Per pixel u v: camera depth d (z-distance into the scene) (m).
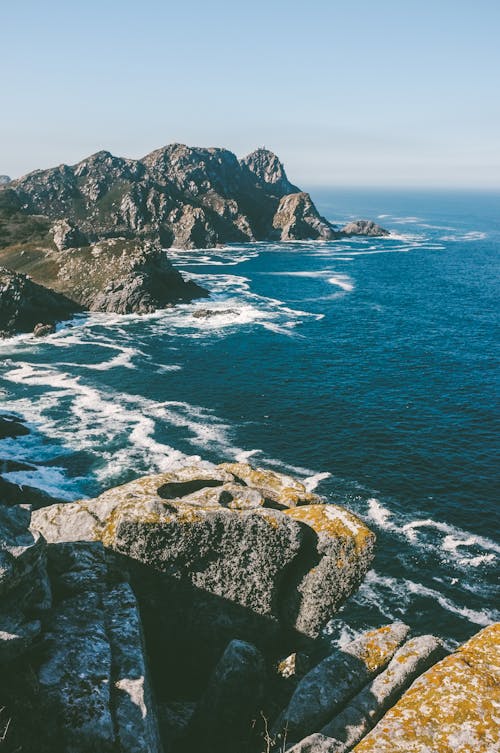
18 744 7.77
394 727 7.49
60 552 12.24
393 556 37.97
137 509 13.73
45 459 51.62
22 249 182.62
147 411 64.56
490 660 8.52
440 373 79.56
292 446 55.22
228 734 10.62
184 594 13.84
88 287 131.25
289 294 143.00
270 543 13.96
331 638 30.67
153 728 8.71
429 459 52.41
